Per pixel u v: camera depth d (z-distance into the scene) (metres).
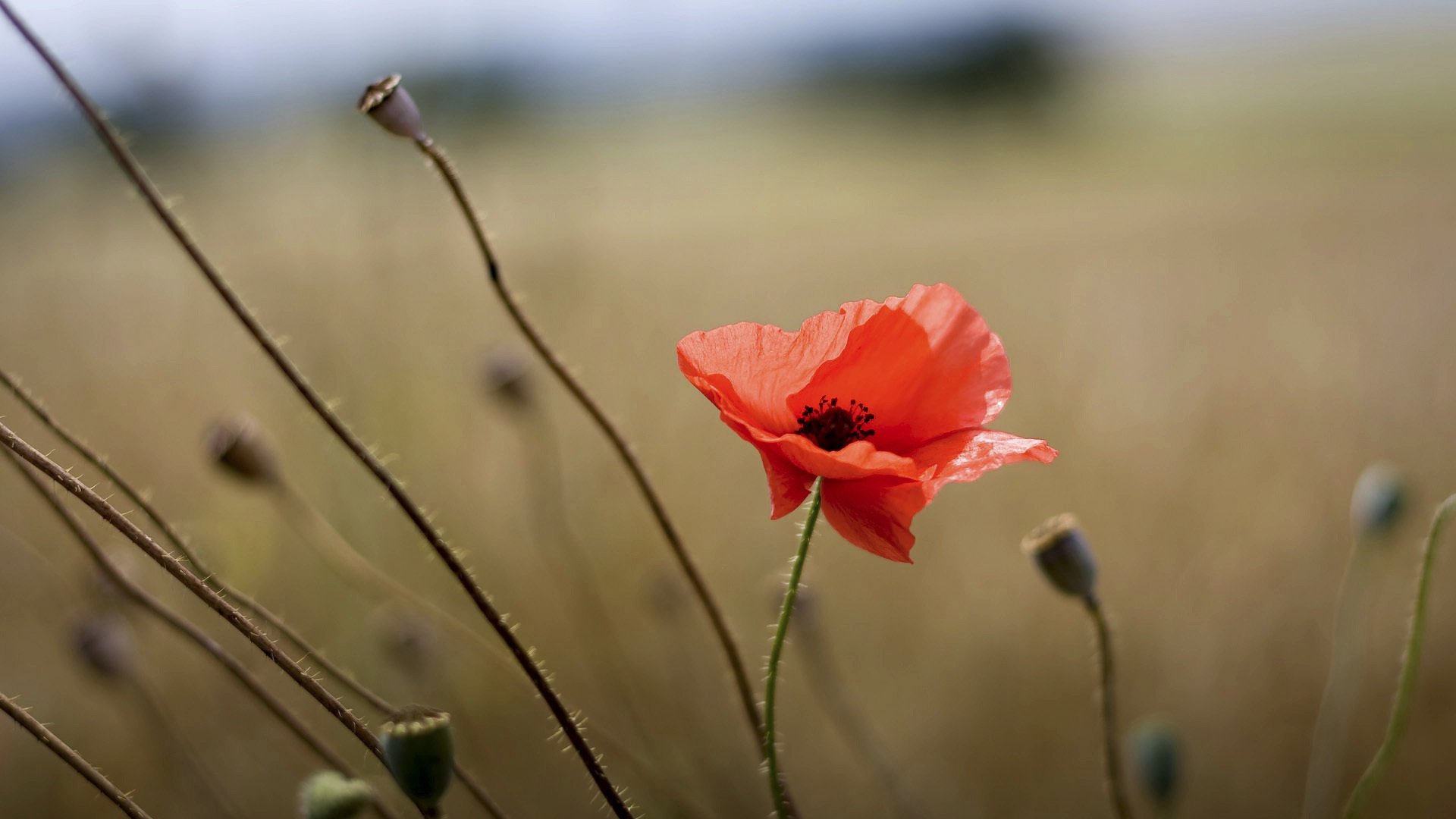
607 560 0.78
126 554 0.58
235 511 0.66
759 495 0.92
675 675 0.69
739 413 0.44
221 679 0.63
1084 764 0.67
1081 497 0.91
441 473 0.75
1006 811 0.64
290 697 0.63
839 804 0.64
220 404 0.92
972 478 0.43
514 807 0.62
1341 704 0.59
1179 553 0.82
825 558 0.85
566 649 0.69
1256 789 0.65
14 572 0.70
